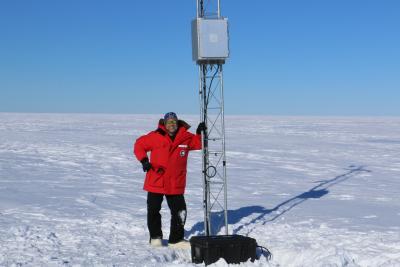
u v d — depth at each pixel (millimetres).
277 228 6668
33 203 8461
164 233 6508
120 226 6668
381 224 7148
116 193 10031
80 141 27750
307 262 5188
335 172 15211
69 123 56188
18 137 30281
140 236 6211
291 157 20250
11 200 8719
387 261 4977
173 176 5746
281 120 77062
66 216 7320
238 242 5215
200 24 5566
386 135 38312
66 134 34750
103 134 35562
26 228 6324
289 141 30391
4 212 7520
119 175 13445
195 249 5340
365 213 8094
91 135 34062
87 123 57031
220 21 5617
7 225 6562
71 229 6426
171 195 5809
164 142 5746
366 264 5074
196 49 5660
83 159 17781
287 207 8586
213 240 5266
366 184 12367
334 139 32875
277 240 6008
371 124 62469
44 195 9453
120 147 23781
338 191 10953
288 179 13289
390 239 6055
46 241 5699
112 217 7316
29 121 59625
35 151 20641
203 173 5848
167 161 5723
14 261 4887
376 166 17141
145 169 5660
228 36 5633
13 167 14570
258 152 22391
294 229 6613
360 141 31172
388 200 9711
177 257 5566
